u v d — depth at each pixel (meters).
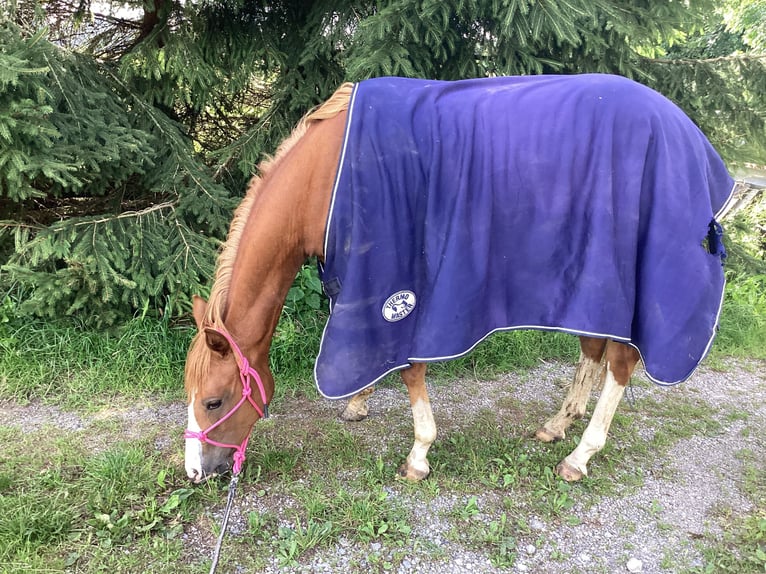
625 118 1.95
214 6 3.82
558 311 2.06
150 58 3.54
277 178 2.03
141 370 3.15
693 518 2.25
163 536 1.99
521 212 1.98
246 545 1.98
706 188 2.03
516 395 3.31
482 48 3.62
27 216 3.51
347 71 3.34
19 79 2.56
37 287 3.10
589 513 2.26
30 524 1.94
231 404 1.95
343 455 2.54
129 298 3.35
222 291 1.96
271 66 4.00
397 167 1.91
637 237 2.01
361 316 1.98
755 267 4.48
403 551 1.98
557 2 3.03
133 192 3.83
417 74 3.35
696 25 3.83
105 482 2.21
